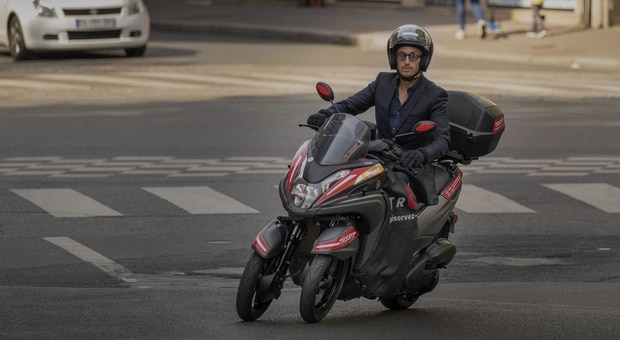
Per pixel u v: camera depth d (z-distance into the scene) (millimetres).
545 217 23344
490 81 42156
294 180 13812
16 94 37750
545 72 45094
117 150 29062
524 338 13070
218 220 22641
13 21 46969
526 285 18344
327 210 13602
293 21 61469
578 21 57438
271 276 13859
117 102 36406
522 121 34000
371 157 14211
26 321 13766
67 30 46281
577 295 17484
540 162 28578
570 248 21047
